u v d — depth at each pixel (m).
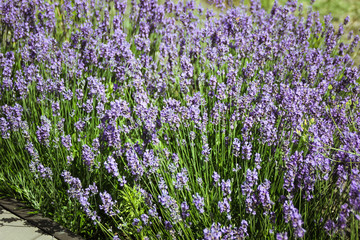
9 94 3.44
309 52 4.01
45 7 4.27
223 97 3.00
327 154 2.46
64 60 3.51
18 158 2.95
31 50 3.57
